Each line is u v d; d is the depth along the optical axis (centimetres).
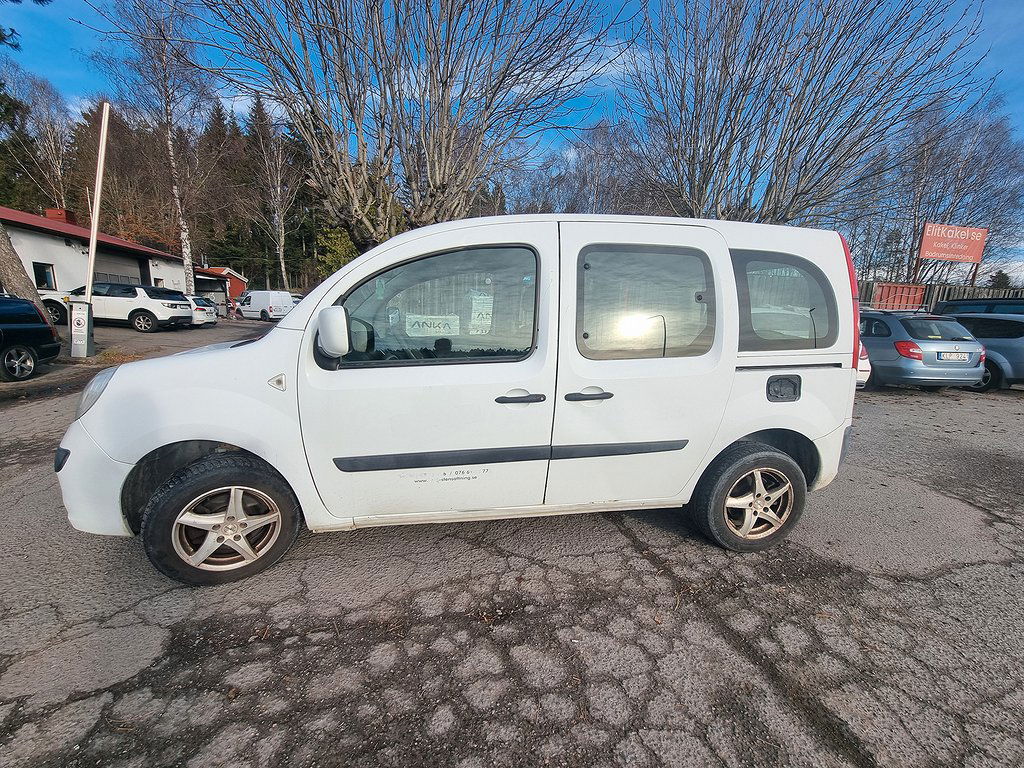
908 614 231
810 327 272
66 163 3438
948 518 335
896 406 707
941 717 174
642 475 265
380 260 235
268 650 201
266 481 236
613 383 247
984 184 2195
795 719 172
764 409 269
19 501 335
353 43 441
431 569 260
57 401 657
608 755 158
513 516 264
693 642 210
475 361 239
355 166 513
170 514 225
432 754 158
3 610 222
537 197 1139
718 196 821
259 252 4462
